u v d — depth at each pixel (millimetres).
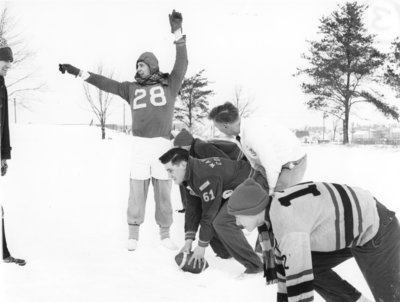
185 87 9938
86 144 12164
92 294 2764
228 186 3125
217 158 3197
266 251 2182
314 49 11031
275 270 2191
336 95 11219
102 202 5875
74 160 10188
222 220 3020
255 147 3055
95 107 13820
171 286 2938
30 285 2836
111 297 2727
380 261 2021
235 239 3031
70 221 4770
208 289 2885
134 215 3840
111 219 4910
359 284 2938
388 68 11047
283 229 1871
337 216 1931
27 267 3182
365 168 7527
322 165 7836
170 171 3100
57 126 14148
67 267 3244
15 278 2934
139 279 3061
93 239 4078
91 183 7398
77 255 3561
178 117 9805
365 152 9211
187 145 3750
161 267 3324
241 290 2867
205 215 3121
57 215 5047
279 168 3047
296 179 3188
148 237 4199
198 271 3199
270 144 3045
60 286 2854
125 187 7160
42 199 5945
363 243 2012
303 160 3178
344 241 1949
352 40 10961
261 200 1979
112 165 9656
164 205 3904
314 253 2195
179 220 4844
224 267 3332
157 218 3938
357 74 11133
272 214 1919
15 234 4129
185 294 2809
